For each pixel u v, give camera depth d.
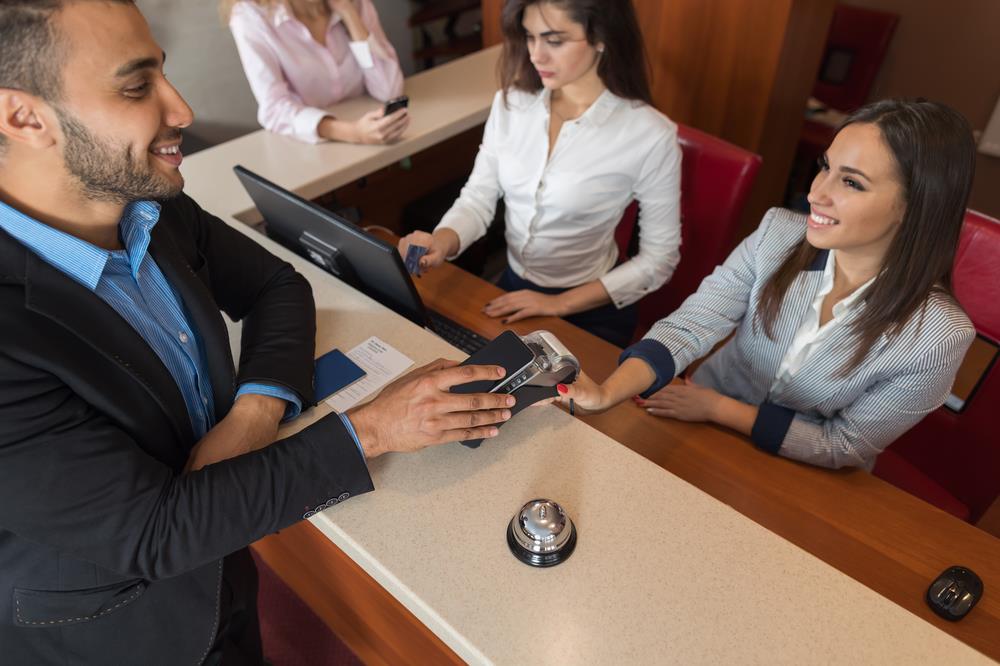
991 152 3.55
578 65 1.42
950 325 1.03
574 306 1.53
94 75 0.61
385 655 1.45
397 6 3.61
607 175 1.56
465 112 1.98
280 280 1.07
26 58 0.58
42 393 0.66
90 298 0.71
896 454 1.47
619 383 1.16
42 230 0.69
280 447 0.78
